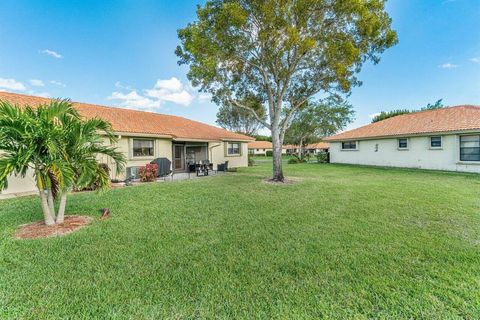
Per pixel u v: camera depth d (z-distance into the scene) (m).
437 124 15.80
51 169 4.43
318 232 4.45
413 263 3.25
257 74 11.48
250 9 8.95
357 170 16.47
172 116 19.31
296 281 2.84
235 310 2.34
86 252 3.63
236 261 3.34
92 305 2.42
